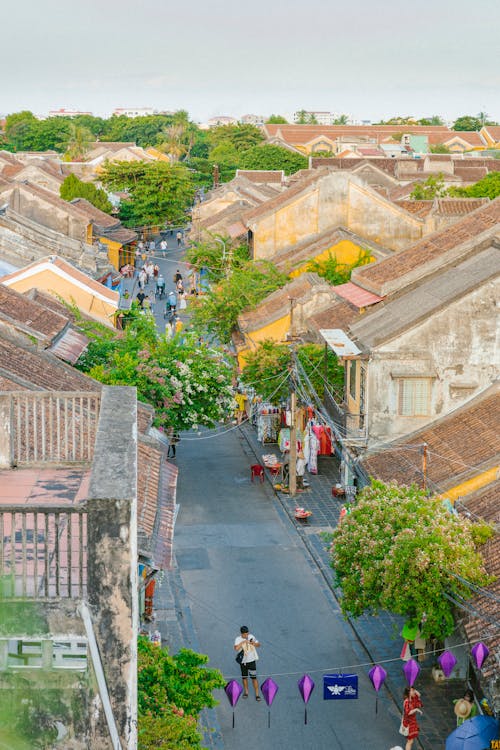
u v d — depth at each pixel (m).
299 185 72.12
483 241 38.16
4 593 12.30
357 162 119.81
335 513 38.38
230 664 26.50
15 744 12.24
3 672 12.24
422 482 30.30
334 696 24.16
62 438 18.83
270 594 31.11
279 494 40.38
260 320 50.44
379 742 23.11
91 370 34.94
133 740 12.45
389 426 34.66
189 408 38.28
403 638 27.69
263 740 23.11
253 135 182.12
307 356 42.28
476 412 33.53
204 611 29.75
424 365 34.34
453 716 24.02
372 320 37.34
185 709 17.97
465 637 22.42
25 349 28.55
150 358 37.69
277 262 61.22
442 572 23.03
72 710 12.26
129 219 99.88
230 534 36.06
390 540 24.08
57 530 12.20
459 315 34.19
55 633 12.16
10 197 69.31
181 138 187.50
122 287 78.75
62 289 46.31
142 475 22.03
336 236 59.03
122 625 12.16
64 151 183.38
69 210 70.00
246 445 47.81
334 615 29.77
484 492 28.12
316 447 43.38
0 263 52.28
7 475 16.94
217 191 97.12
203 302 57.06
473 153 162.25
